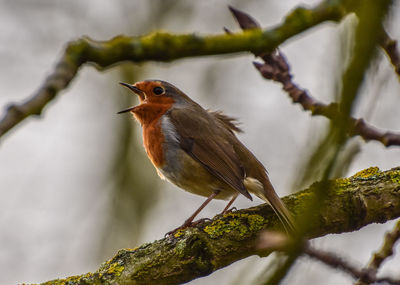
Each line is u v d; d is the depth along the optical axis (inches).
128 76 759.7
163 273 261.9
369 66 144.9
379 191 283.3
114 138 759.1
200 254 265.6
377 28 145.9
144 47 198.2
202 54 213.6
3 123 145.7
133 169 735.7
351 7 220.7
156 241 272.8
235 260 277.4
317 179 158.1
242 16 275.4
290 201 289.9
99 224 710.5
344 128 150.3
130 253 269.1
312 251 199.8
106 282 257.6
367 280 207.8
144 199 719.1
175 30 745.0
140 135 757.3
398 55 279.6
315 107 317.4
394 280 213.8
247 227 279.4
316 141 159.0
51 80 163.2
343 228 281.0
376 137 297.3
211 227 279.1
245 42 221.6
